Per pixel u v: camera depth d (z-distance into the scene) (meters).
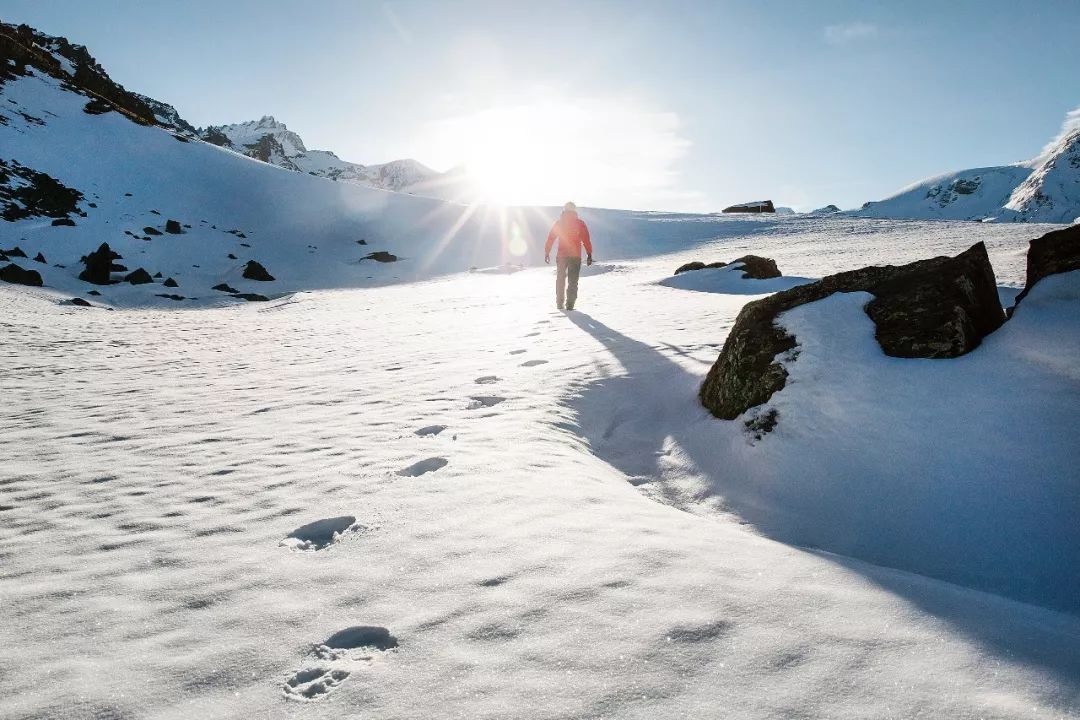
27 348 11.05
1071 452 2.98
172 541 2.76
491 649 1.76
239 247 48.06
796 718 1.39
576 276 11.94
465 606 2.02
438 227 58.66
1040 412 3.23
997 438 3.22
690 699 1.49
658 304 11.95
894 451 3.43
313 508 3.08
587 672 1.62
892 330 4.25
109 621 2.05
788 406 4.04
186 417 5.46
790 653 1.65
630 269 30.27
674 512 3.08
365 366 7.95
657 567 2.24
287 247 50.28
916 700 1.43
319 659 1.79
